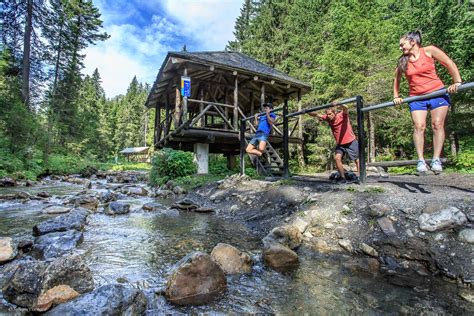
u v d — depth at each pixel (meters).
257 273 2.42
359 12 13.30
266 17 22.30
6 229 3.99
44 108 20.23
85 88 44.81
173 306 1.87
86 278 2.10
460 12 9.52
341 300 1.92
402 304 1.83
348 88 12.55
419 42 3.08
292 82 10.56
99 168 26.91
